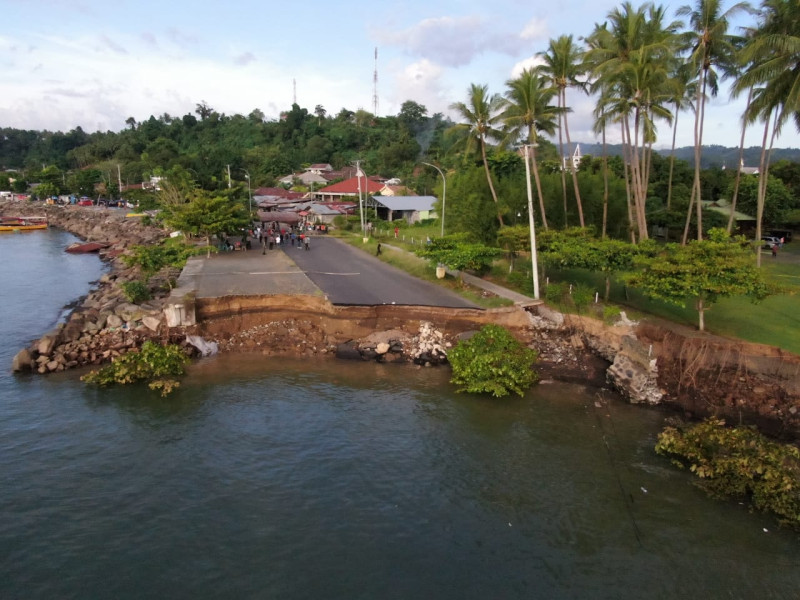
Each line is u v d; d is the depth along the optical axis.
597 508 16.84
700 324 27.62
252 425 21.50
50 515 15.66
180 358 27.33
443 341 30.14
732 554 14.98
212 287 35.41
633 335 27.70
